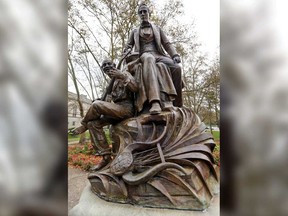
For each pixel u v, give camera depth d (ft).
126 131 9.65
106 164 9.98
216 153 20.61
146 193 7.70
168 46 11.82
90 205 8.02
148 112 10.12
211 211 7.33
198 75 42.55
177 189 7.54
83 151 30.30
